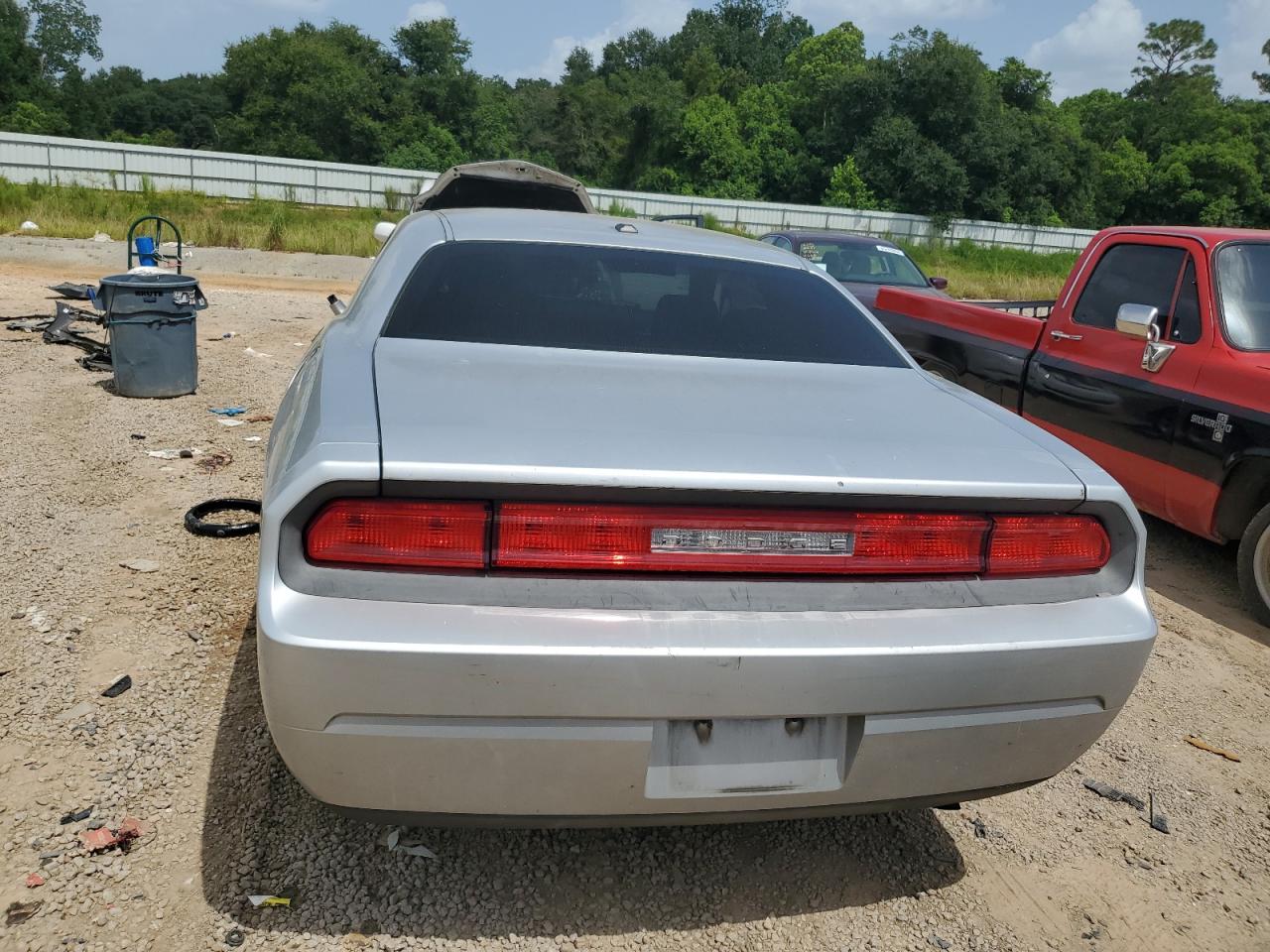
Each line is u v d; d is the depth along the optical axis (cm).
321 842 235
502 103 6994
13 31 7456
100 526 416
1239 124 6225
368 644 169
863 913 230
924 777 202
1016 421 246
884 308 698
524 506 179
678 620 181
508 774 181
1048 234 5009
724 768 191
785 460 193
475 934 212
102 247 1758
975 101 5028
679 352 265
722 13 9975
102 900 210
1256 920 239
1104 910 238
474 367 236
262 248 2052
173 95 9388
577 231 314
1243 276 460
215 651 318
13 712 274
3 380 666
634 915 222
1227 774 306
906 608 194
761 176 5684
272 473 203
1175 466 454
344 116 6325
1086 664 201
